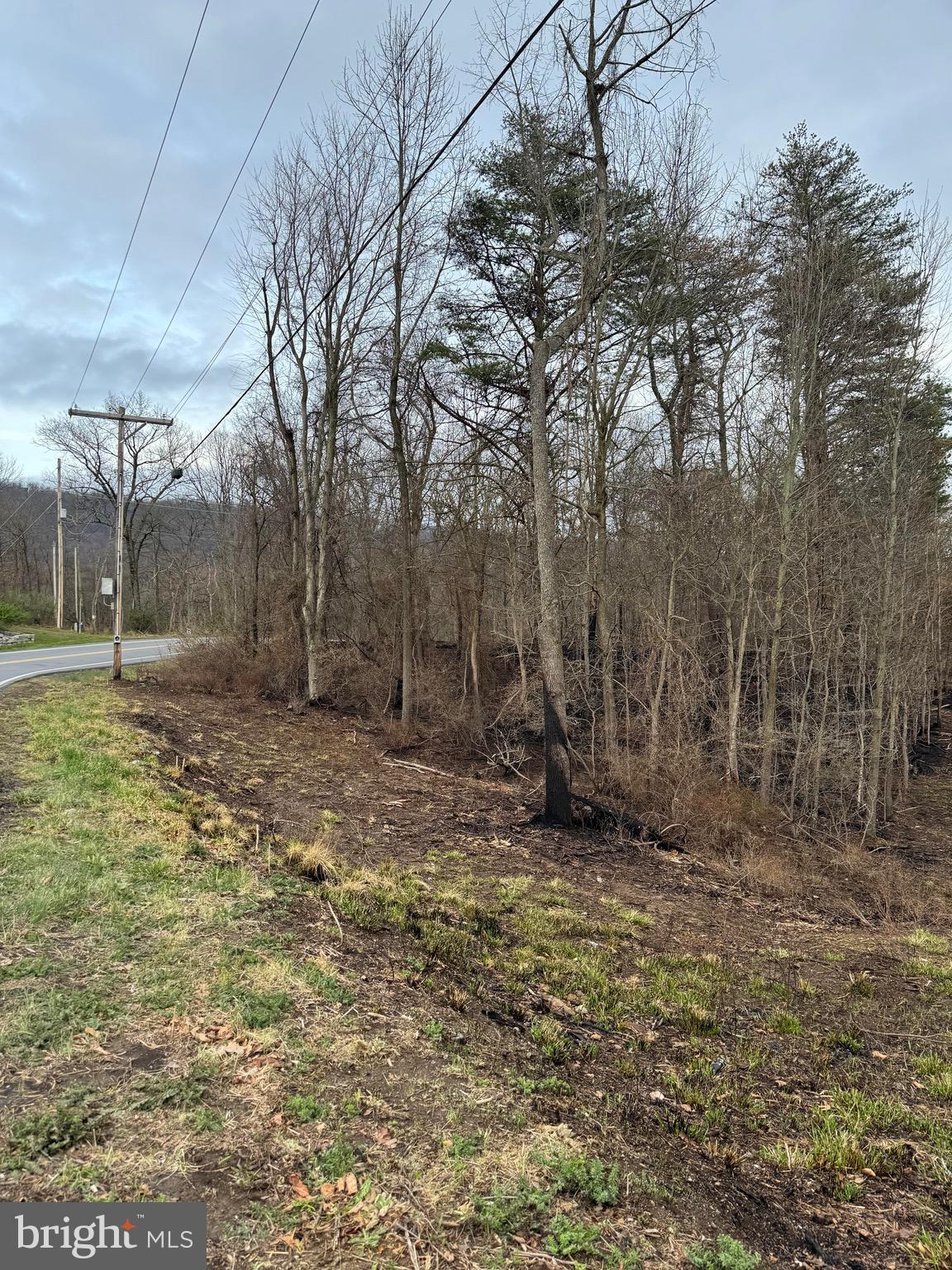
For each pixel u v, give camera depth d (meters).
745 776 15.77
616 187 14.16
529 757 16.16
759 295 17.14
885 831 15.09
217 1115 3.14
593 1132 3.67
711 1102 4.50
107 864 5.86
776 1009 6.32
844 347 16.70
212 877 6.05
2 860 5.62
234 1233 2.56
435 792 13.19
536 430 11.85
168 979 4.24
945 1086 5.04
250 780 11.71
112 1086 3.24
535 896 8.45
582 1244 2.76
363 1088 3.53
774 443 16.42
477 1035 4.47
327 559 21.48
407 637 18.50
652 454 19.45
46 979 4.05
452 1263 2.57
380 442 19.95
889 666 17.42
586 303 12.02
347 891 6.75
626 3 10.71
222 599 30.02
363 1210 2.74
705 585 17.23
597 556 15.86
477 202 16.70
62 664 23.39
